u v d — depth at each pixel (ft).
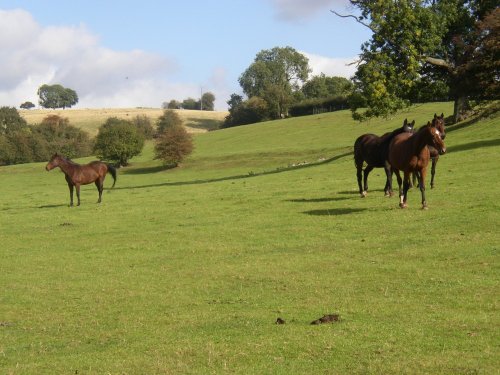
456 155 115.65
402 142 69.87
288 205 85.92
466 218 63.72
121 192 138.92
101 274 56.49
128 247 68.23
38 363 32.65
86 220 89.66
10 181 243.81
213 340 34.71
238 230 71.87
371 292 43.65
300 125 350.23
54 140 369.71
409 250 54.70
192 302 44.88
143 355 32.89
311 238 63.98
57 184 214.69
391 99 157.69
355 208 77.15
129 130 284.82
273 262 55.47
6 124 425.28
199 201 100.89
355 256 54.95
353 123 320.70
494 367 27.55
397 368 28.25
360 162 84.94
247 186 120.47
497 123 152.46
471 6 178.70
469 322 34.53
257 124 395.34
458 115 182.70
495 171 93.30
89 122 516.73
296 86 561.84
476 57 163.02
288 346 32.40
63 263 62.34
